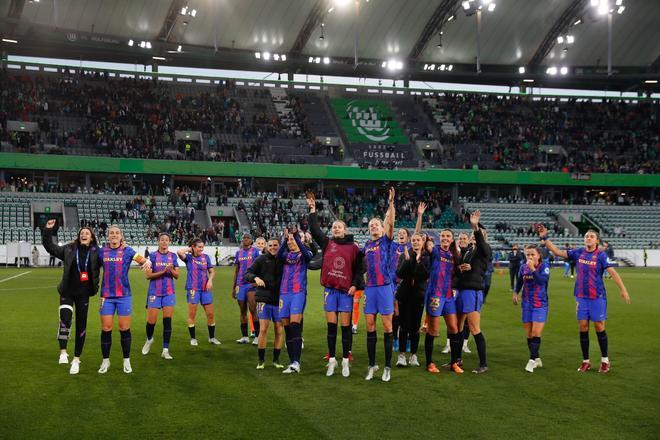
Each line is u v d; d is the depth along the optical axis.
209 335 11.95
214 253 44.62
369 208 52.81
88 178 49.00
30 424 6.51
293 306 9.27
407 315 9.74
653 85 64.81
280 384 8.41
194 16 52.81
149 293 10.63
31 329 13.15
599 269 9.44
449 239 9.33
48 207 45.75
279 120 56.78
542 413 7.04
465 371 9.38
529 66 62.66
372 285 8.85
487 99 63.97
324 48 58.53
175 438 6.07
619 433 6.32
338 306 8.99
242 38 55.97
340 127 58.53
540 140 59.44
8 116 49.88
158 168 49.09
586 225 54.16
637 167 57.06
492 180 54.50
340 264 8.97
